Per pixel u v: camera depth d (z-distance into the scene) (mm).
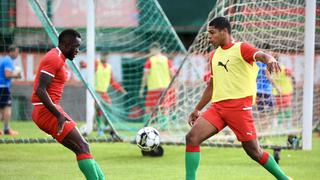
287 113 45062
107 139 37375
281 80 43781
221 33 23188
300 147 36750
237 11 35656
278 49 38594
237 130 23078
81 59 56719
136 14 56719
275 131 43938
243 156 35875
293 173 30172
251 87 23203
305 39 36938
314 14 36625
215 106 23438
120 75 61312
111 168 31266
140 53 60531
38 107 22391
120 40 57719
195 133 23156
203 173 29781
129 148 39375
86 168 22531
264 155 23422
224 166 32156
